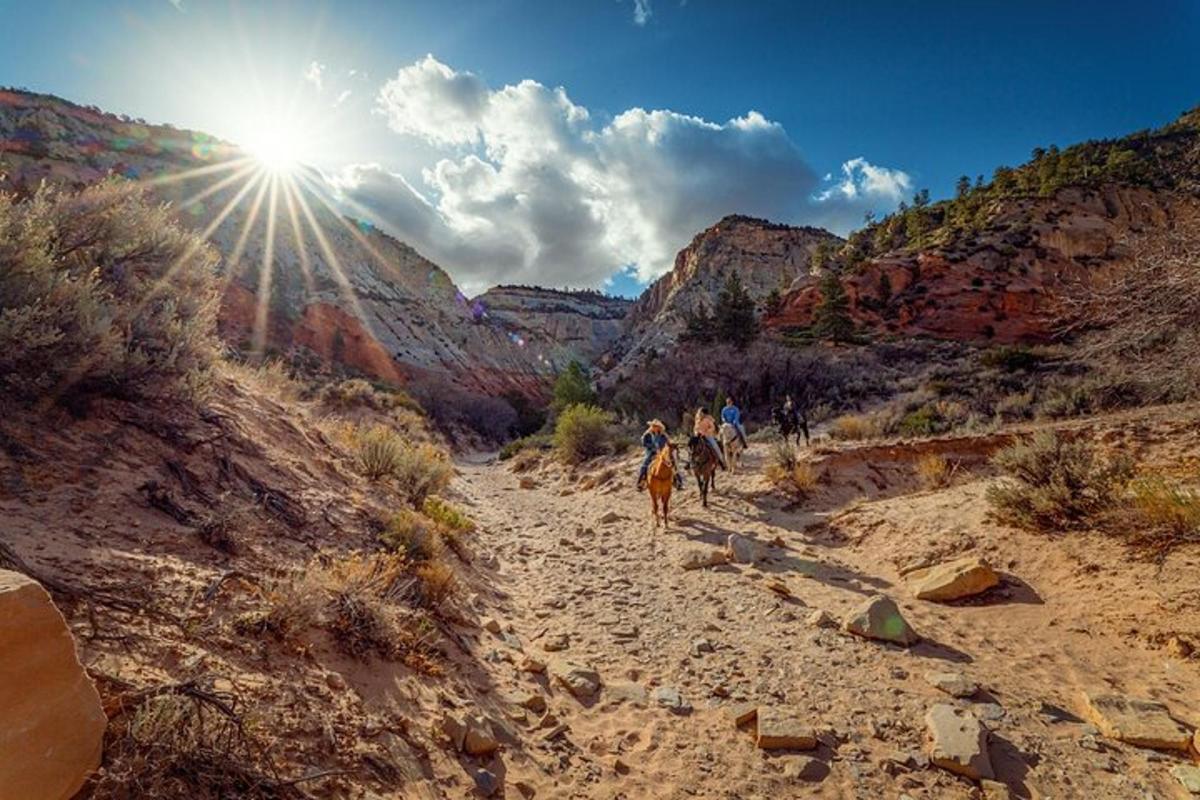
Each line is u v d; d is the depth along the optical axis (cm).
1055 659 562
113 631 313
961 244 6812
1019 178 8969
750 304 6075
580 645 622
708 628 666
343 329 8269
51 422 546
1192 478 861
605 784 385
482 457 4772
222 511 552
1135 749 425
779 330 6669
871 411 2855
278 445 844
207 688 289
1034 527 805
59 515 425
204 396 761
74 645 221
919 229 8969
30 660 202
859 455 1362
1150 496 717
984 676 536
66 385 576
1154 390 1266
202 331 792
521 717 449
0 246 534
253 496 638
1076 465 816
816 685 526
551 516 1454
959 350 4906
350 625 446
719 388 3991
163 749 245
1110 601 628
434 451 1792
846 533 1012
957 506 966
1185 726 442
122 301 696
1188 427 1091
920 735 446
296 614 408
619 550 1040
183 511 522
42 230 603
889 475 1304
